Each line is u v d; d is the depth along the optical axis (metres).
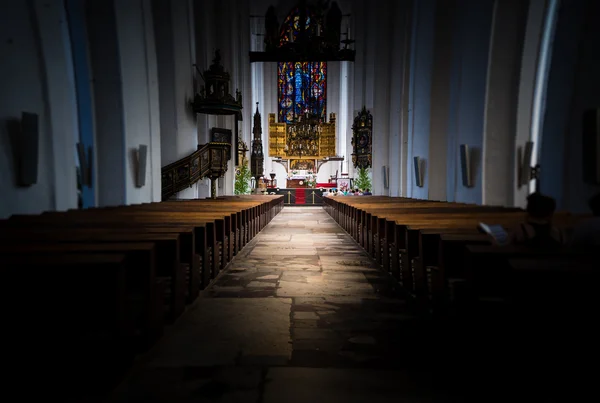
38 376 2.48
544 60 9.06
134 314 3.12
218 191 18.86
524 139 9.35
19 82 6.82
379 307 4.59
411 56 13.82
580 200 7.18
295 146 29.50
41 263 2.29
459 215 5.39
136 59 10.66
